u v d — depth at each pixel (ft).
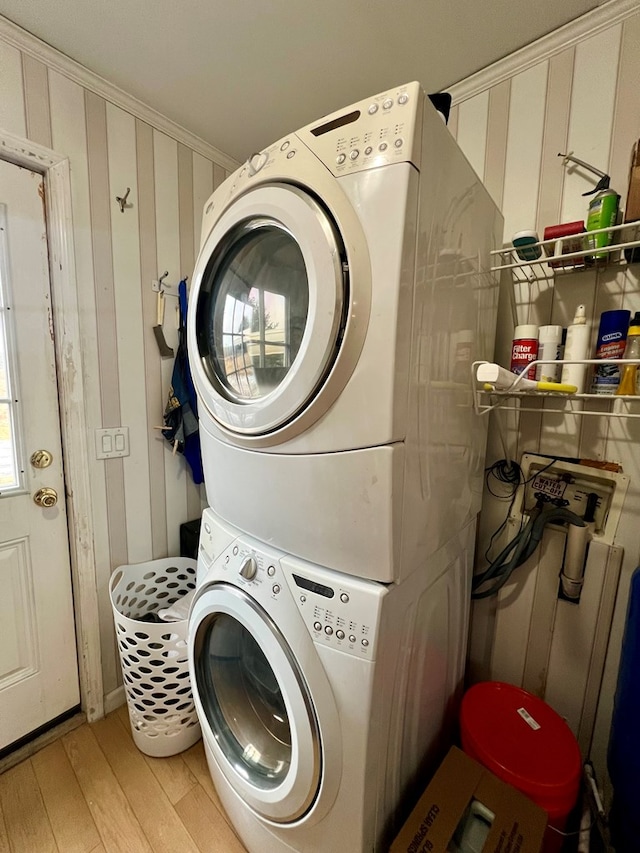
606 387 3.33
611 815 3.23
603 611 3.72
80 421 4.47
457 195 2.73
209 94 4.55
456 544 3.56
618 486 3.63
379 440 2.23
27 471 4.24
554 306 3.92
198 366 3.19
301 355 2.30
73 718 4.78
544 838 2.93
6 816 3.74
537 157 3.92
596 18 3.46
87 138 4.32
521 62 3.91
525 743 3.31
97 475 4.71
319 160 2.34
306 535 2.65
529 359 3.59
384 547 2.32
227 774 3.24
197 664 3.52
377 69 4.16
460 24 3.61
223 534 3.28
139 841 3.55
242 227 2.77
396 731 2.78
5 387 4.06
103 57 4.02
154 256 5.05
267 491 2.83
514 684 4.34
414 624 2.85
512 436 4.29
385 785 2.73
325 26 3.65
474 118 4.28
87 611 4.71
